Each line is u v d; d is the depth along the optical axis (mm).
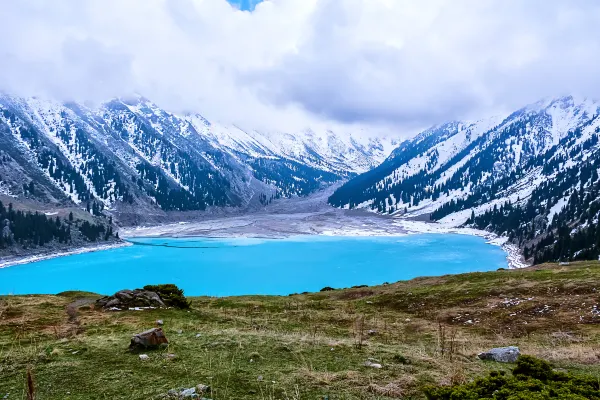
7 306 29328
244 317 29141
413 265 140750
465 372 11773
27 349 14695
